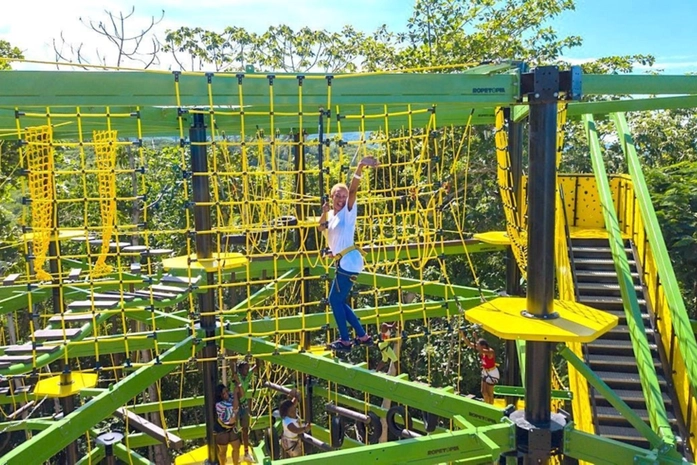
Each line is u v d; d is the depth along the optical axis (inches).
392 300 762.8
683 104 308.7
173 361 273.4
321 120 226.8
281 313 541.0
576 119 518.0
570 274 394.3
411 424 450.0
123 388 262.8
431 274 727.7
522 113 356.5
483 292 422.0
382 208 629.9
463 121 393.1
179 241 829.2
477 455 228.5
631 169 394.0
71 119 281.0
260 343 296.2
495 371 385.1
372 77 223.8
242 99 220.7
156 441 438.0
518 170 389.7
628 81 219.0
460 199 760.3
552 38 858.1
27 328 753.6
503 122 366.9
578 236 457.1
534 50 842.2
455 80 220.1
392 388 277.0
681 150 894.4
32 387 430.0
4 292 395.2
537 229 214.2
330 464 223.5
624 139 417.7
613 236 373.1
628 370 346.0
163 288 301.0
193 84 215.0
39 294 389.4
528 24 852.0
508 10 858.1
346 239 249.4
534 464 222.1
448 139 748.6
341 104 224.7
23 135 326.3
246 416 301.4
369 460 226.1
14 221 766.5
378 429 335.9
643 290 391.9
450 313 392.5
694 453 298.2
